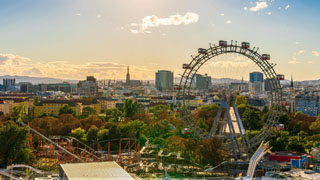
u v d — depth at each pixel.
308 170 168.75
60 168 117.50
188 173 193.25
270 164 194.00
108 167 115.50
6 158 192.50
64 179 109.88
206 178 176.38
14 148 194.62
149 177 184.00
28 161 199.25
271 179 153.88
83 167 115.25
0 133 196.62
